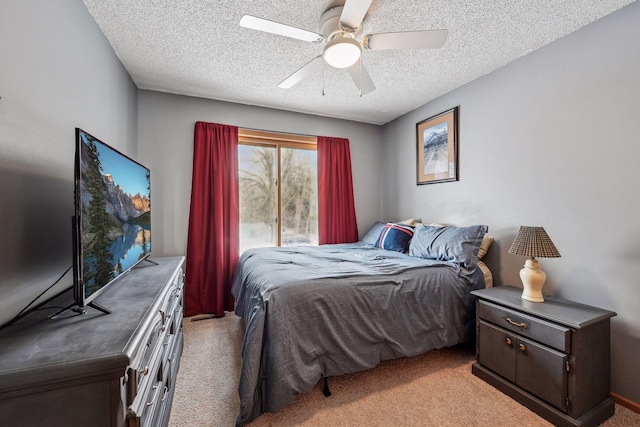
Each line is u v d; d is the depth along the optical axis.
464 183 2.73
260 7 1.65
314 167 3.72
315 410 1.52
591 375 1.46
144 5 1.63
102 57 1.86
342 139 3.71
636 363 1.57
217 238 2.95
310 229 3.70
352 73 2.09
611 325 1.67
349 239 3.75
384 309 1.74
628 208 1.62
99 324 0.91
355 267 2.05
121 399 0.73
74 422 0.70
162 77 2.55
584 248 1.81
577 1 1.59
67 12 1.39
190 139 2.98
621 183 1.64
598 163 1.75
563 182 1.93
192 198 2.93
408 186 3.51
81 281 0.93
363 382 1.77
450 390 1.70
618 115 1.66
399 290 1.82
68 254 1.33
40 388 0.67
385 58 2.23
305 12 1.69
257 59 2.24
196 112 3.01
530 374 1.56
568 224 1.90
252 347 1.41
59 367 0.67
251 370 1.38
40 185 1.13
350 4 1.39
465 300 2.03
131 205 1.51
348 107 3.33
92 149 1.03
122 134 2.29
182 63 2.30
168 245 2.90
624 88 1.63
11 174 0.96
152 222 2.85
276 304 1.49
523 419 1.47
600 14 1.70
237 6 1.64
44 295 1.14
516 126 2.24
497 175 2.40
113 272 1.22
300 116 3.51
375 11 1.67
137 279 1.49
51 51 1.23
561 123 1.94
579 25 1.81
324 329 1.57
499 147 2.38
